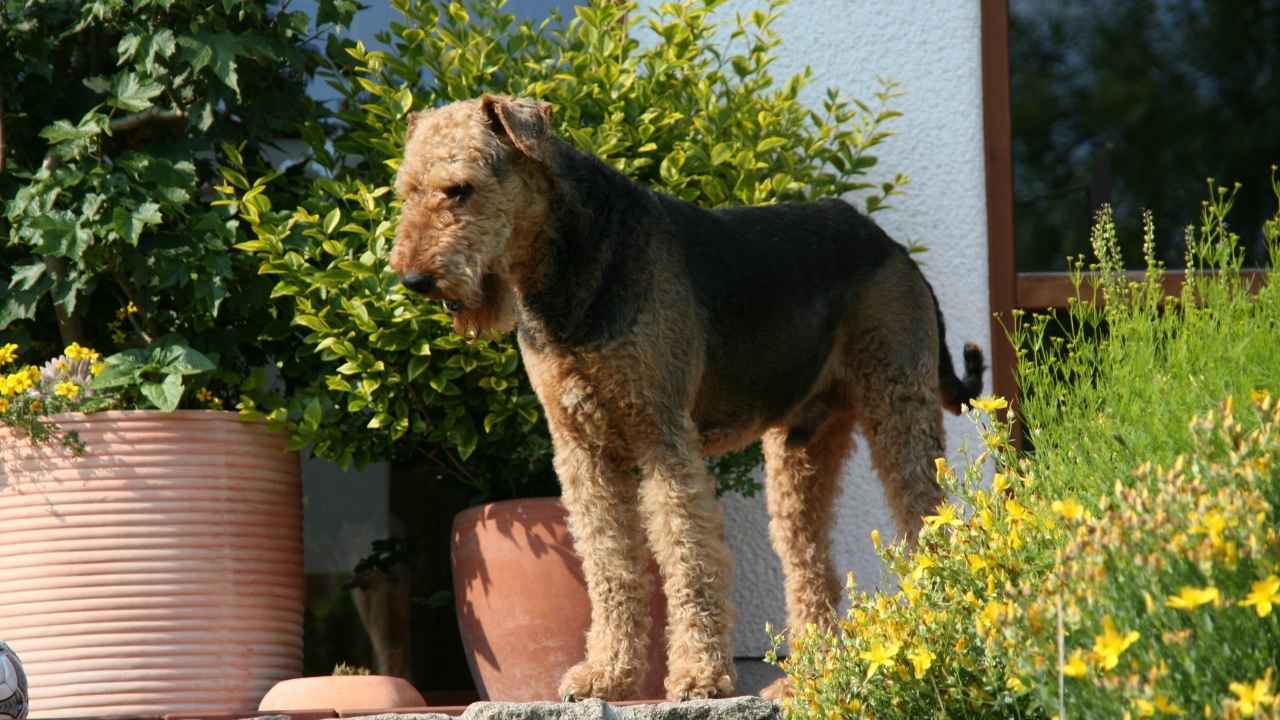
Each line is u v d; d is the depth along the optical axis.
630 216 3.75
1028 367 3.89
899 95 5.12
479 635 4.23
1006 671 2.70
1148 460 3.00
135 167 4.45
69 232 4.31
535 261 3.67
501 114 3.48
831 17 5.36
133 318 4.74
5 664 3.12
